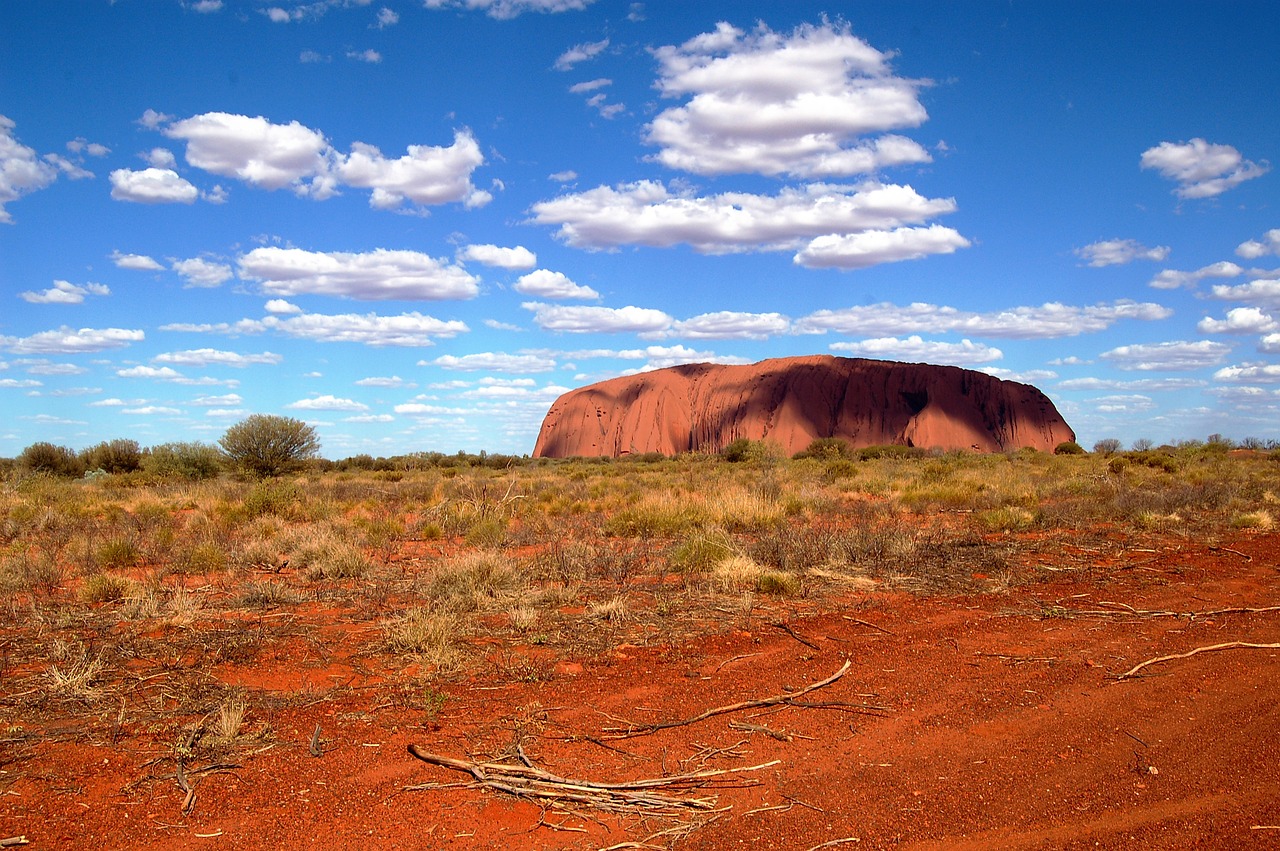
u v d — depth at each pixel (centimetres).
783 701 630
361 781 490
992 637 820
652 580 1131
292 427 3697
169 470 3347
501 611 946
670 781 488
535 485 3130
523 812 454
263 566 1270
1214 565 1209
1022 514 1677
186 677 687
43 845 412
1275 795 466
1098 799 466
